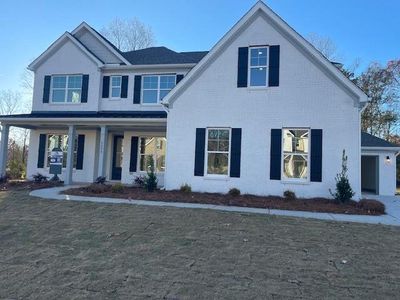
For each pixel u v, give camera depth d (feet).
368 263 21.53
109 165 67.31
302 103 46.52
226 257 22.24
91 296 16.87
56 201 39.70
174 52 74.64
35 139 69.10
